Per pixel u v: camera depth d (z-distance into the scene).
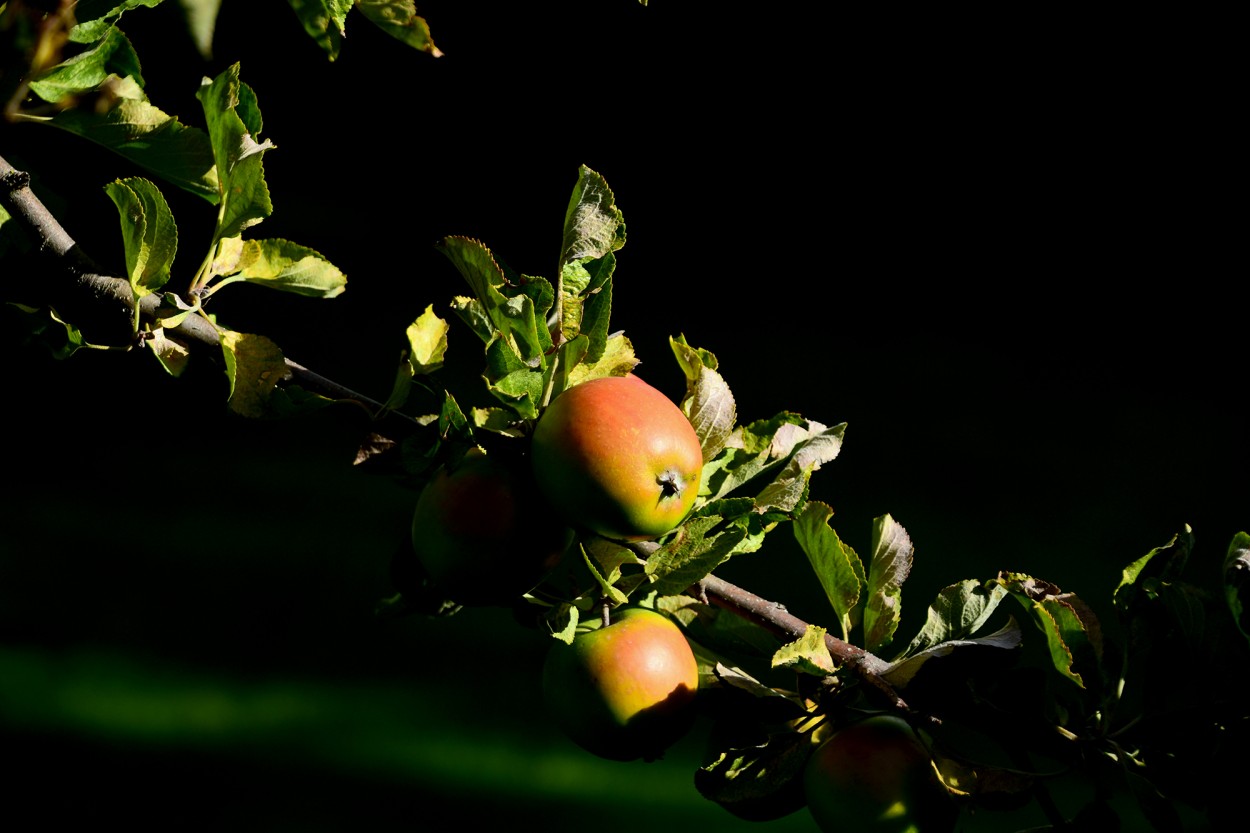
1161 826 2.32
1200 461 10.58
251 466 9.52
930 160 14.75
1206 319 13.49
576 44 13.88
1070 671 2.32
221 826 4.99
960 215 14.52
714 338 13.07
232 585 7.44
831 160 14.71
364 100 13.18
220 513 8.59
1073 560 8.71
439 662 6.76
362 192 13.38
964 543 8.83
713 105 14.60
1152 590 2.35
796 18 14.35
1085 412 11.59
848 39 14.55
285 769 5.46
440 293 12.56
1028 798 2.33
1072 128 14.77
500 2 13.61
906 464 10.24
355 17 12.34
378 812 5.16
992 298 13.83
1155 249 14.32
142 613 7.05
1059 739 2.32
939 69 14.61
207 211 4.49
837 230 14.55
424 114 13.44
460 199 13.48
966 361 12.71
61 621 6.84
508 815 5.20
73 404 9.71
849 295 14.02
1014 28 14.47
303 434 10.28
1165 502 9.76
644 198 14.59
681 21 14.34
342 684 6.48
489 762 5.73
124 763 5.43
